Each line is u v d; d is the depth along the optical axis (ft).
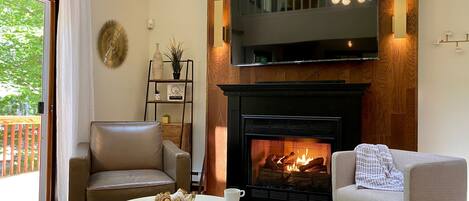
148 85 15.31
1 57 10.02
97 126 11.02
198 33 14.97
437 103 11.35
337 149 11.18
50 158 11.30
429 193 7.63
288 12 12.19
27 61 10.76
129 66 14.73
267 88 11.79
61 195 11.01
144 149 11.03
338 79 11.94
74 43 11.40
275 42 12.36
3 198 10.25
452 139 11.23
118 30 14.14
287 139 11.90
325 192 11.45
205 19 14.87
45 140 11.25
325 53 11.66
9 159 10.36
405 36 11.05
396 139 11.26
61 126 11.02
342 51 11.46
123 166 10.72
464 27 11.10
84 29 11.91
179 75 14.67
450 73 11.24
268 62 12.46
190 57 15.07
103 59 13.47
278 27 12.32
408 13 11.12
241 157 12.41
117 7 14.07
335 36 11.55
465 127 11.12
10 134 10.35
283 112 11.87
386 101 11.38
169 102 14.74
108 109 13.75
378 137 11.44
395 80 11.28
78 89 11.59
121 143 10.87
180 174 9.54
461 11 11.13
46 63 11.30
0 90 10.03
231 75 13.41
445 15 11.28
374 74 11.52
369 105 11.55
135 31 15.03
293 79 12.53
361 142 11.27
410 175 7.36
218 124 13.55
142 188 9.02
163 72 15.33
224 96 13.46
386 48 11.36
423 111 11.48
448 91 11.26
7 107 10.22
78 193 8.74
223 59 13.51
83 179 8.78
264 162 12.53
